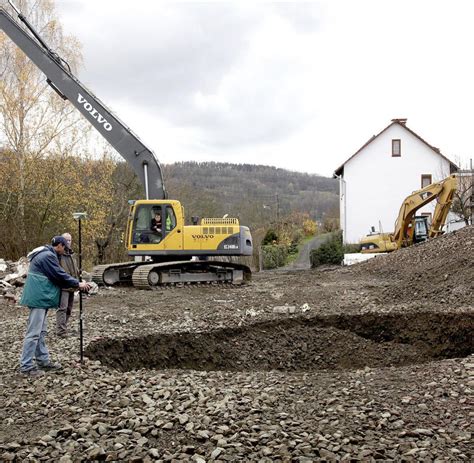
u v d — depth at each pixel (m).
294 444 5.35
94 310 12.98
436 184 23.28
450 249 18.09
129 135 18.06
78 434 5.62
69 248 10.25
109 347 9.91
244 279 18.91
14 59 25.69
